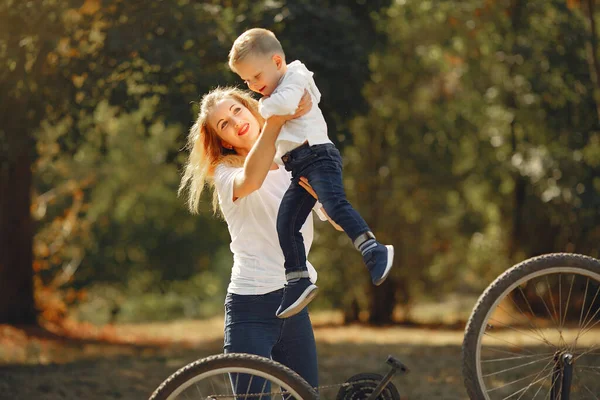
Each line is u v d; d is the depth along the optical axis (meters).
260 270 5.95
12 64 14.82
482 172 26.67
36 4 14.77
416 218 26.80
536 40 23.98
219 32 15.75
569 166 23.92
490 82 25.59
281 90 5.61
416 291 27.09
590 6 16.81
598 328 19.64
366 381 5.53
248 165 5.74
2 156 16.05
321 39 16.53
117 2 15.20
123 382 12.58
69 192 28.83
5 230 21.34
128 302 42.31
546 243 26.80
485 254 28.27
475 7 24.02
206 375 4.97
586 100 23.48
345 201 5.59
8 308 21.36
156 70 15.01
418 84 26.45
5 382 12.30
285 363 6.20
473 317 5.47
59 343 19.36
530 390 11.16
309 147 5.69
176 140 14.97
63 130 16.66
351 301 26.80
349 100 16.83
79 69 15.08
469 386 5.45
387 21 23.17
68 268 27.52
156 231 42.66
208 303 45.31
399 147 26.62
